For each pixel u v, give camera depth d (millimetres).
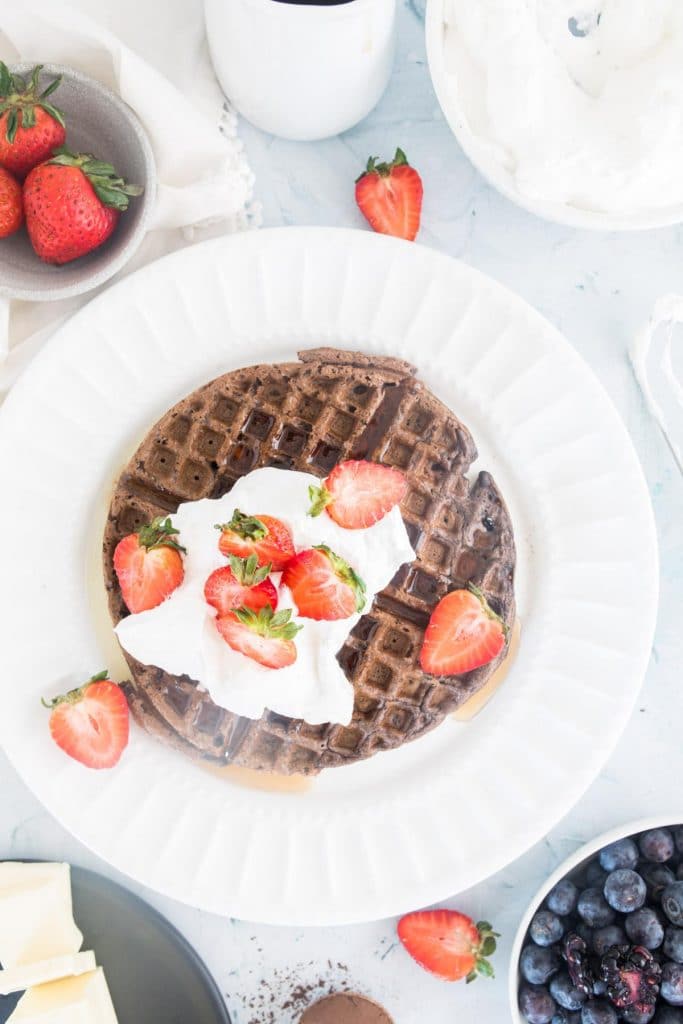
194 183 630
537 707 633
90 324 618
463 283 624
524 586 641
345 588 569
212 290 624
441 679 614
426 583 616
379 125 652
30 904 635
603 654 629
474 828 626
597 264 658
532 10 593
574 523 636
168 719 608
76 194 585
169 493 617
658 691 662
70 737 606
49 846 653
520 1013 638
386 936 663
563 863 625
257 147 651
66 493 629
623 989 611
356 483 583
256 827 625
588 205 611
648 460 663
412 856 625
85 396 626
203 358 636
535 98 592
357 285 627
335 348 641
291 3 582
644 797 662
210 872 620
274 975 661
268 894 620
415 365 638
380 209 638
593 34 598
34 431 622
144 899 656
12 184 598
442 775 632
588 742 625
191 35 635
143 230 601
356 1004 655
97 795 618
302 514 575
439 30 597
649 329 642
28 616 622
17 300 635
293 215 655
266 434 620
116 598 615
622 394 661
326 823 628
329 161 652
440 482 619
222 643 574
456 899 662
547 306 660
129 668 620
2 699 614
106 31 594
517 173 604
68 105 604
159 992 646
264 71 591
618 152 593
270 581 569
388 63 613
